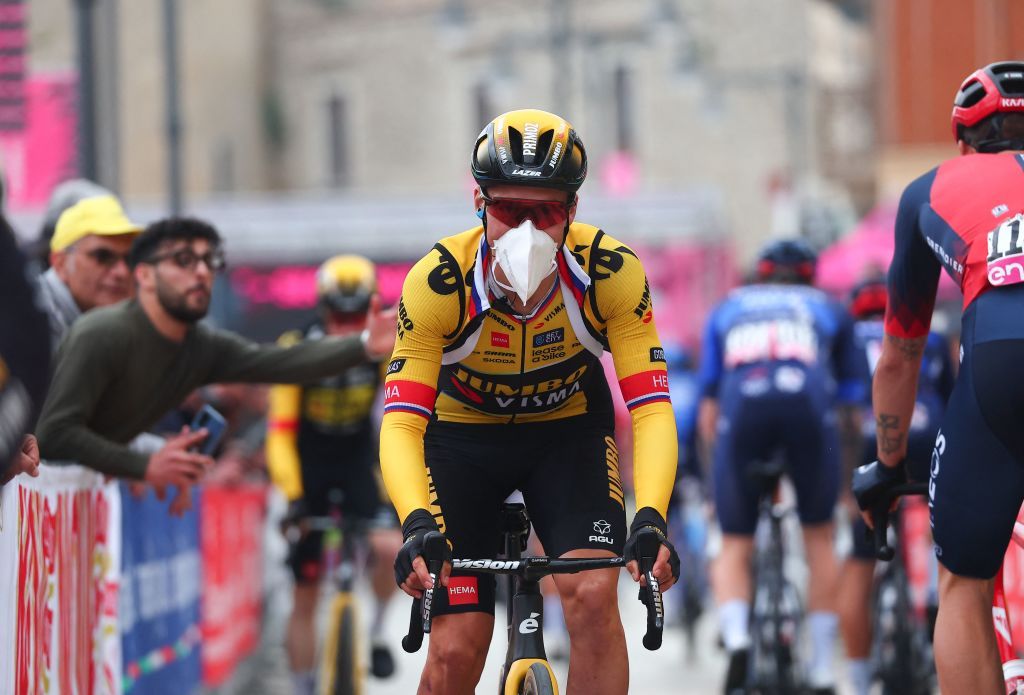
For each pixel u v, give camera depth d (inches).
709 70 4928.6
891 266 425.4
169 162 1555.1
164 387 578.9
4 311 263.9
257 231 2753.4
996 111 412.2
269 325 2726.4
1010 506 374.0
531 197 391.5
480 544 441.1
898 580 716.7
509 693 416.2
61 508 511.8
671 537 1057.5
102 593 581.6
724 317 785.6
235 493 1010.1
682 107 4975.4
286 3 5723.4
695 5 4936.0
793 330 759.7
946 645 382.3
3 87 1349.7
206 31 5398.6
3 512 418.6
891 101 3715.6
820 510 759.1
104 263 616.4
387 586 823.7
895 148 3708.2
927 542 881.5
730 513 769.6
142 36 5270.7
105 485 589.9
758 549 759.1
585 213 2888.8
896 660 705.6
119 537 614.2
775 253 802.8
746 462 762.8
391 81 5536.4
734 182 4931.1
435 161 5482.3
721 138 4936.0
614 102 5049.2
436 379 421.4
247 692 927.0
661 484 406.0
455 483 441.4
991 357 374.6
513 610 435.2
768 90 4891.7
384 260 2755.9
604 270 420.8
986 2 3634.4
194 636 820.0
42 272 668.1
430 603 382.3
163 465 552.7
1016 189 389.1
